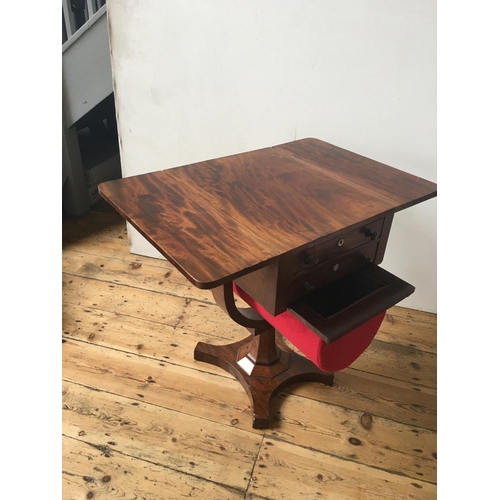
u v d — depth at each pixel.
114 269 2.35
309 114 1.87
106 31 2.18
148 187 1.30
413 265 2.04
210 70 1.90
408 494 1.39
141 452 1.48
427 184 1.39
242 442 1.53
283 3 1.69
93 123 3.21
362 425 1.60
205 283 0.93
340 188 1.35
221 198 1.27
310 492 1.39
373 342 1.95
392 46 1.65
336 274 1.32
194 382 1.74
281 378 1.70
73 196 2.75
